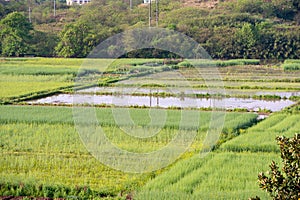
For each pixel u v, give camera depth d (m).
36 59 87.25
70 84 58.97
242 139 29.36
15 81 62.16
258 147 27.70
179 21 102.75
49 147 27.75
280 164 23.91
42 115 36.00
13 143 28.50
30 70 70.38
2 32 96.75
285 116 38.09
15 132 31.00
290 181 13.12
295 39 95.38
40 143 28.50
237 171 23.27
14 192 20.81
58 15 118.25
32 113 37.00
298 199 12.77
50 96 51.12
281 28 100.69
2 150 27.14
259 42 94.81
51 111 38.16
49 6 128.75
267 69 80.25
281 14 114.69
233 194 19.78
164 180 22.03
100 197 20.56
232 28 98.31
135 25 98.12
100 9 113.69
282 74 72.56
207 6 118.38
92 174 23.47
